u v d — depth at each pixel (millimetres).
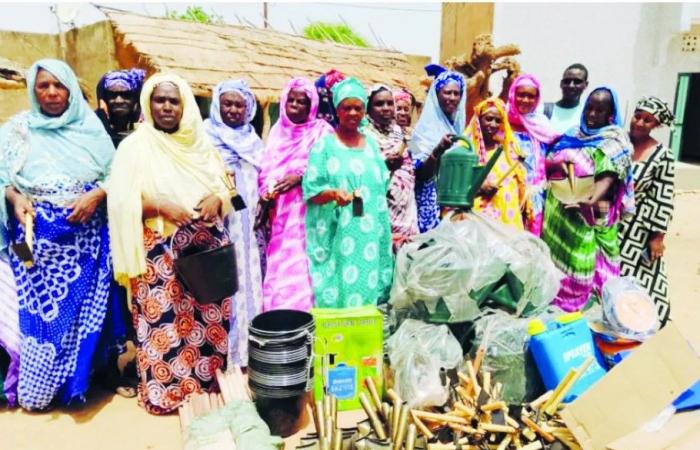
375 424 2910
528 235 3682
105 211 3488
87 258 3430
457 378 3166
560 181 4246
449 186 3629
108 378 3803
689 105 21344
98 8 6703
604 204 4098
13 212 3391
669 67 13672
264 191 3895
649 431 2873
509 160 4219
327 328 3391
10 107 7160
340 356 3432
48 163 3289
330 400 3113
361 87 3686
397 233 4160
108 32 6598
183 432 3158
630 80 10883
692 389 3172
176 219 3279
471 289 3354
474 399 3006
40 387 3379
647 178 4258
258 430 2982
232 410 3166
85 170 3371
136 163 3203
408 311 3639
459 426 2857
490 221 3623
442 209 4609
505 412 2896
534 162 4434
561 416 2809
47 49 8070
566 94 5004
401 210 4164
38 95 3246
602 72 10852
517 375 3279
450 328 3504
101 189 3379
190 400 3445
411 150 4523
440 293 3324
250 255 3869
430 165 4211
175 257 3342
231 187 3523
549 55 10742
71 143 3330
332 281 3811
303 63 8055
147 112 3295
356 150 3732
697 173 15398
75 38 7043
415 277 3379
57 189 3293
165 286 3348
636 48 10773
